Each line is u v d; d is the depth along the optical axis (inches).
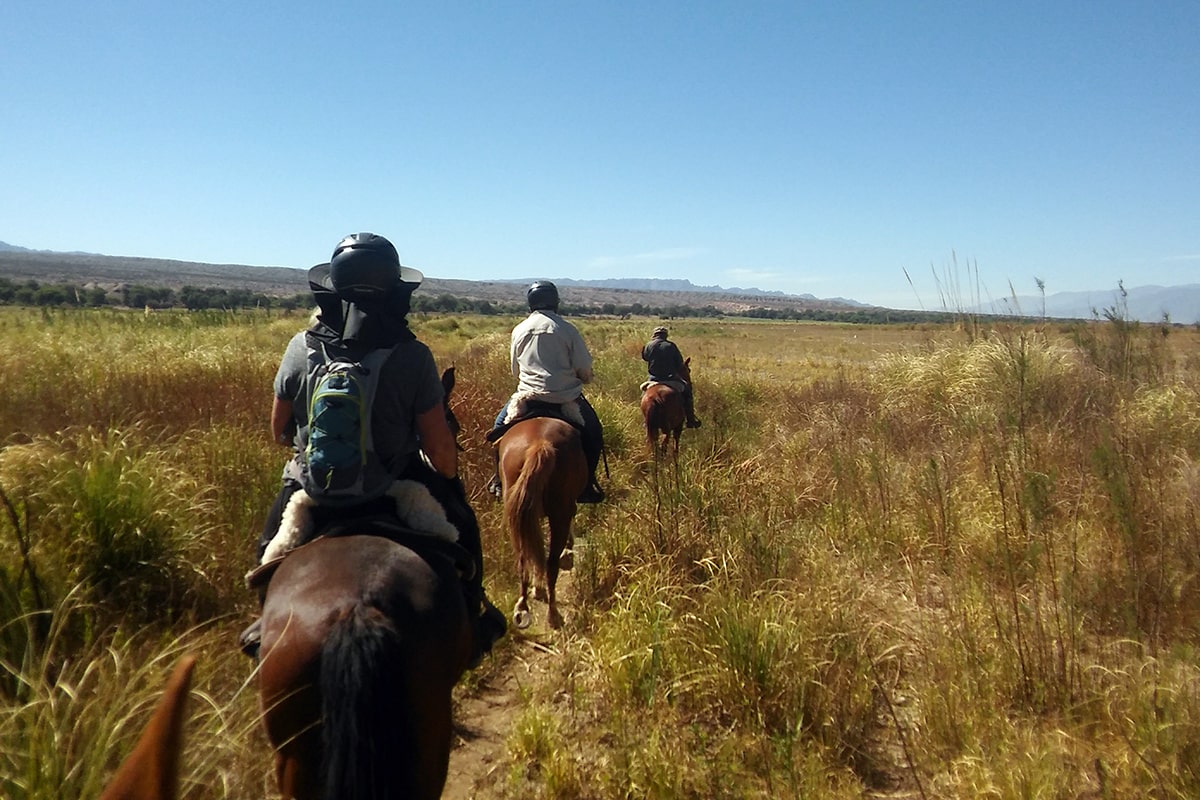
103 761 123.0
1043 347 479.2
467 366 663.8
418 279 145.8
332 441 130.4
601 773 173.5
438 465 142.5
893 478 343.3
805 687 193.3
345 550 123.0
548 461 236.7
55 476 227.9
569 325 282.4
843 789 167.9
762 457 382.9
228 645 197.8
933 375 514.6
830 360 1269.7
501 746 192.4
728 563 255.4
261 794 141.9
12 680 166.4
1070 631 205.3
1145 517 243.3
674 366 472.1
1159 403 385.4
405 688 104.2
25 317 698.8
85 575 209.2
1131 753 166.2
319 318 142.9
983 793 159.3
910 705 199.9
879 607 241.4
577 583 280.4
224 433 327.3
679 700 200.7
